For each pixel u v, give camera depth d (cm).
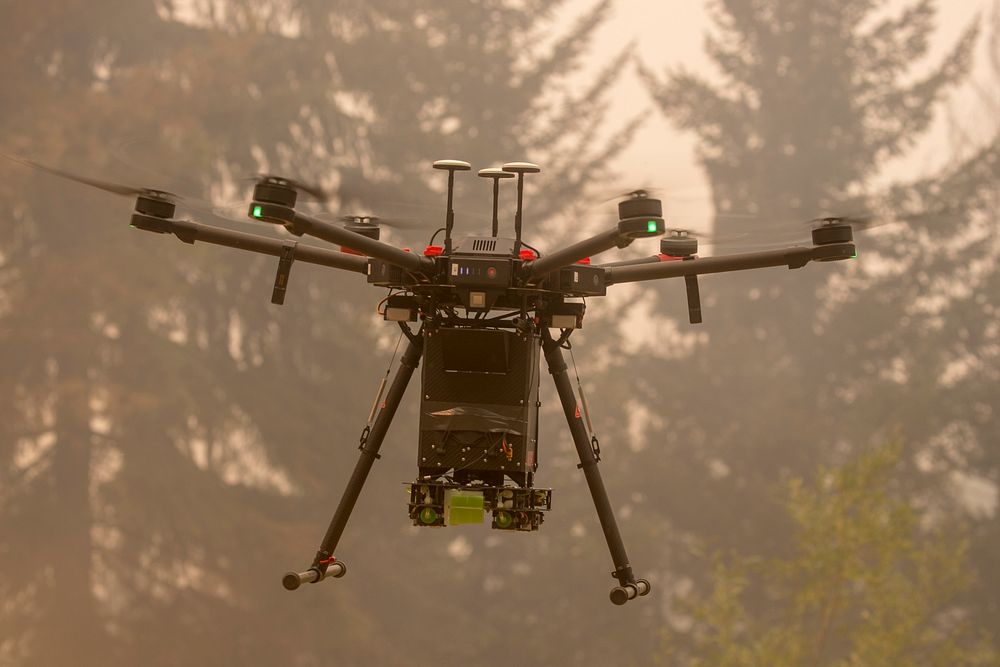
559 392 801
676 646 5600
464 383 770
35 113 4878
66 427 5159
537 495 762
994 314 6719
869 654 3170
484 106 6544
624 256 3903
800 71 7281
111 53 5947
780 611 5622
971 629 5434
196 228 802
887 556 3238
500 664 5884
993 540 5912
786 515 5897
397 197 761
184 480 5228
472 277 752
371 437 800
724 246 869
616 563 784
